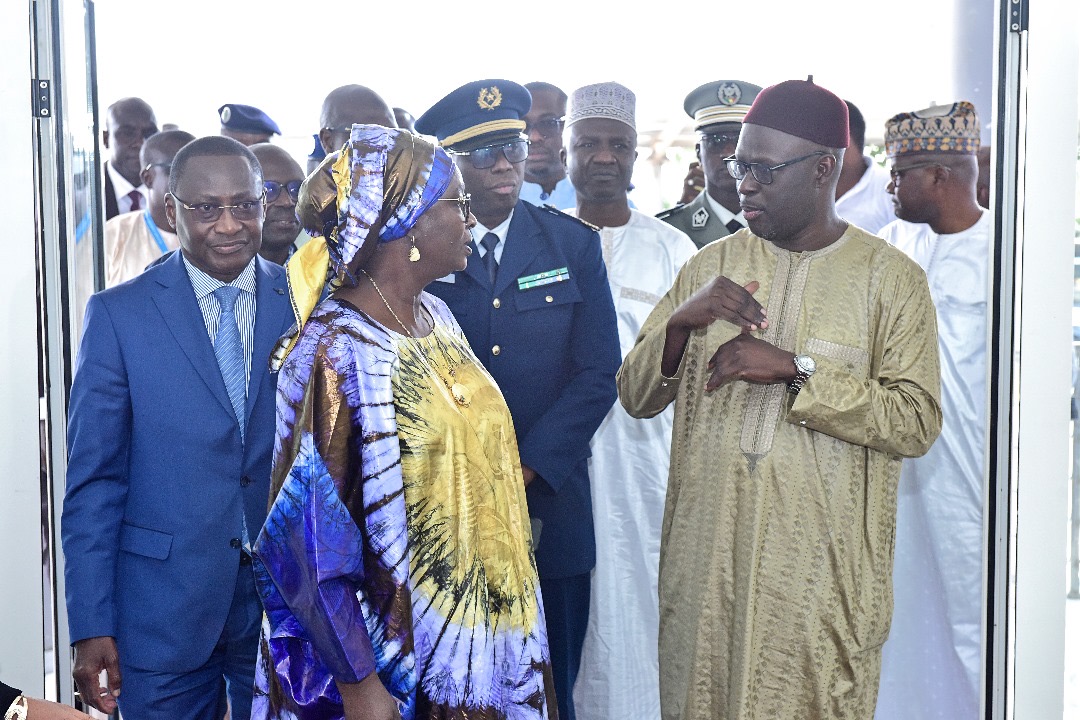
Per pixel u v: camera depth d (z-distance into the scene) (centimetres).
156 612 221
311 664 175
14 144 261
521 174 268
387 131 177
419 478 174
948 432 267
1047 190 251
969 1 257
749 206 221
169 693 223
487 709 178
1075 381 254
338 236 173
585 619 278
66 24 263
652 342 233
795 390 215
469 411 184
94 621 213
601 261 271
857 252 227
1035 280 252
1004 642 258
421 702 176
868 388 213
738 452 224
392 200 173
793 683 221
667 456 277
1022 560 257
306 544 163
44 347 263
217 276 231
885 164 266
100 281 273
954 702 270
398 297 183
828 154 219
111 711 219
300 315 174
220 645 230
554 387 269
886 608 225
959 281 264
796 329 224
